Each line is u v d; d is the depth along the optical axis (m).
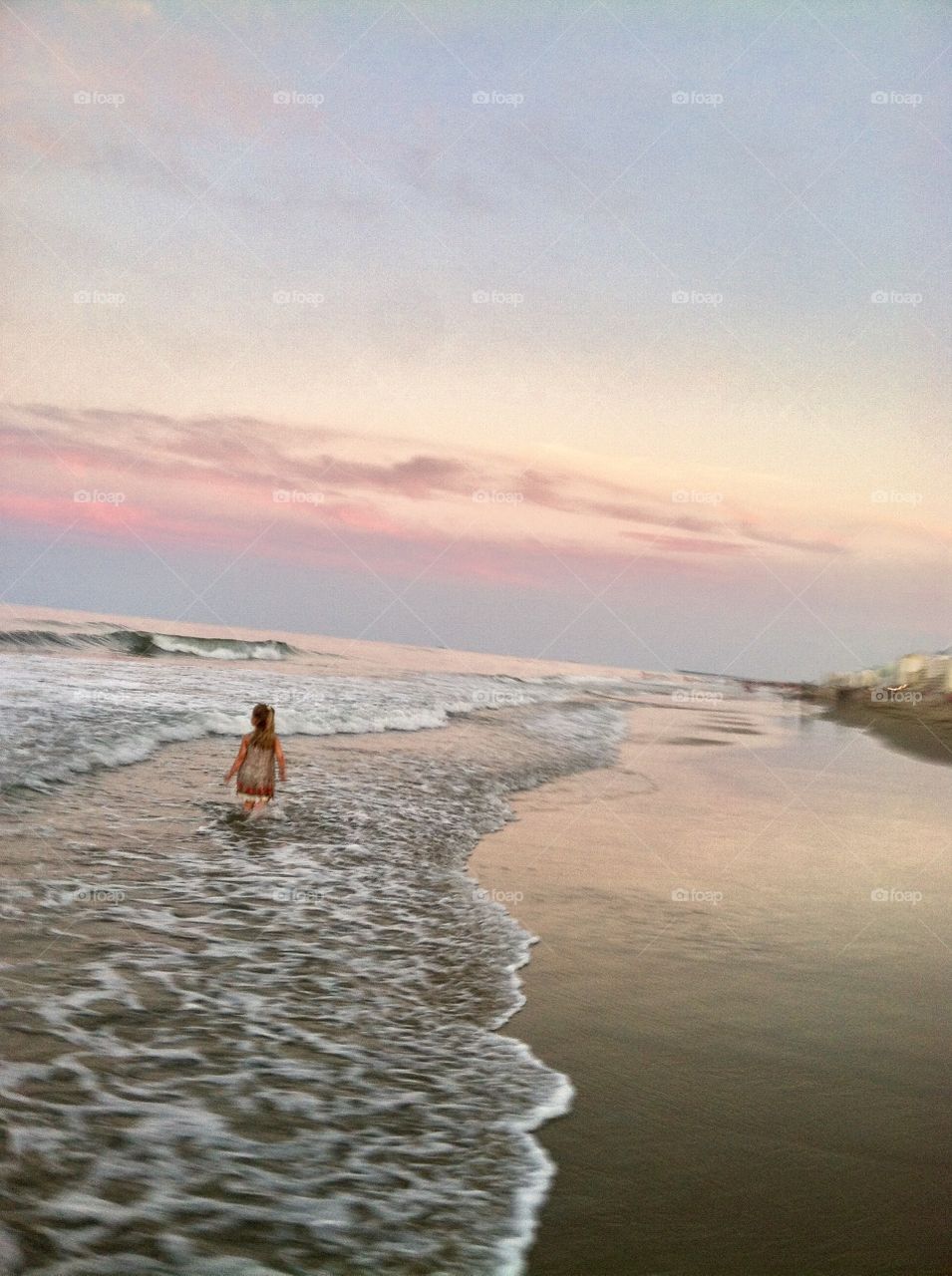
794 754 19.73
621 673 76.88
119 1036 4.33
